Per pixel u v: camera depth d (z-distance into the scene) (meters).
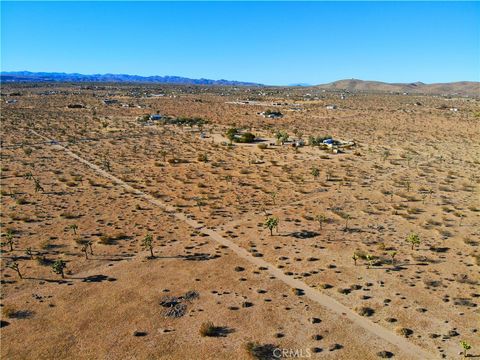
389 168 94.88
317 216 64.19
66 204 71.06
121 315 39.16
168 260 50.16
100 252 52.31
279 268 47.75
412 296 41.25
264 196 75.00
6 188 80.62
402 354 33.00
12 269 48.03
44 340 35.69
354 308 39.31
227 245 54.16
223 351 33.97
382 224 60.69
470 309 38.78
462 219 62.06
